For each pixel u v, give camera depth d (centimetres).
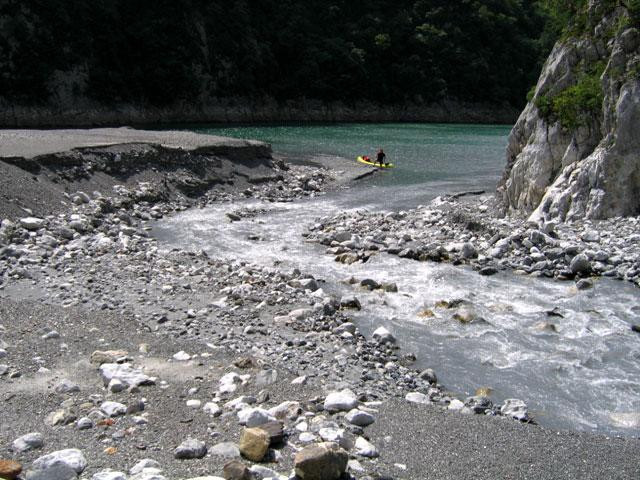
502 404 932
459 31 10888
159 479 592
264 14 10050
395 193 2980
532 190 2178
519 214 2220
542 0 3005
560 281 1548
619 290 1464
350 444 719
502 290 1480
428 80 10331
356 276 1578
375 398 891
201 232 2073
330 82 9625
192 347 1041
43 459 638
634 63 1966
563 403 949
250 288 1398
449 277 1572
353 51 9856
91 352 995
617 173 1947
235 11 9419
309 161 3956
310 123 8662
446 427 798
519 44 11206
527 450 751
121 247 1733
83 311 1197
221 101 8825
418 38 10544
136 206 2325
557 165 2133
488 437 779
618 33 2022
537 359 1104
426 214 2288
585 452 761
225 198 2722
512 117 10675
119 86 7994
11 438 705
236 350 1040
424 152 4794
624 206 1942
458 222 2084
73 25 7775
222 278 1478
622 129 1934
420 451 727
